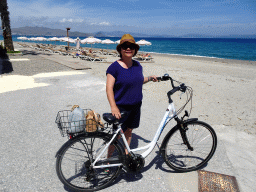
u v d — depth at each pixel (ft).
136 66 7.49
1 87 21.99
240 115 15.96
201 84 27.12
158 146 11.00
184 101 19.35
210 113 16.24
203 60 70.74
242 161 9.71
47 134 11.80
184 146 9.57
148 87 24.68
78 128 6.47
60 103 17.39
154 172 8.84
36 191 7.45
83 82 25.84
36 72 32.01
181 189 7.78
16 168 8.68
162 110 16.60
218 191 7.68
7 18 57.57
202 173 8.76
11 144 10.58
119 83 7.16
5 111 15.10
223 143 11.39
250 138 12.10
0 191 7.32
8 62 42.39
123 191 7.63
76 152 7.48
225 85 26.91
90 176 7.38
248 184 8.09
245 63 64.39
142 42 74.69
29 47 108.78
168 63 56.08
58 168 6.97
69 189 7.65
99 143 7.30
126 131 8.61
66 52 71.15
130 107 7.63
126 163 7.64
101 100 18.58
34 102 17.40
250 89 24.98
